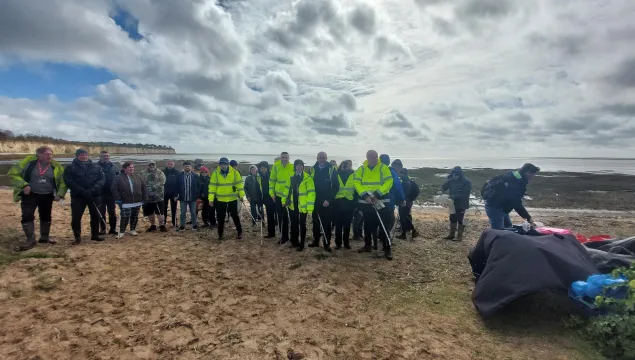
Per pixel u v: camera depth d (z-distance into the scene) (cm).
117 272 611
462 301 518
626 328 364
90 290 530
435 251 793
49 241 763
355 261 707
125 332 416
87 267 625
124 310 471
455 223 916
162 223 971
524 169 670
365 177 732
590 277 416
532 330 425
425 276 625
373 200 709
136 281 575
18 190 694
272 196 843
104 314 457
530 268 435
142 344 393
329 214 768
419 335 422
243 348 391
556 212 1680
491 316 454
